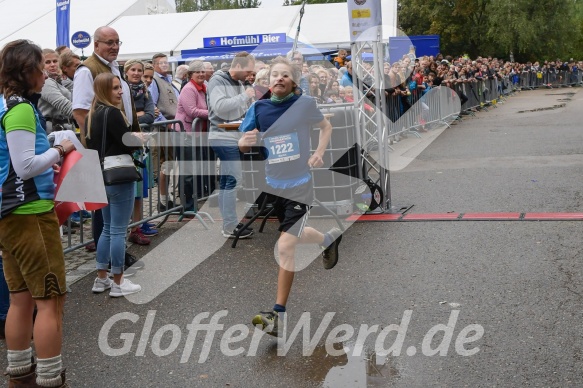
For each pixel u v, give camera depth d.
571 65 42.69
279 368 3.85
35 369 3.57
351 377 3.68
